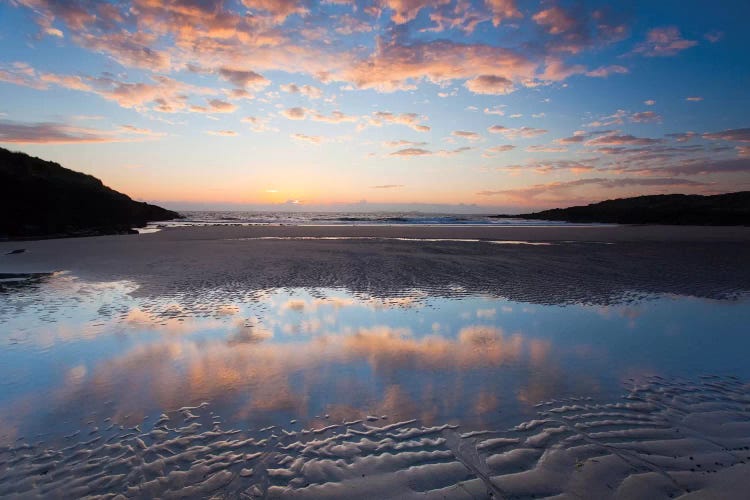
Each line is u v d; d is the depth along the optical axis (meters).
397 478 3.61
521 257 18.66
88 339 7.44
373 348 7.00
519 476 3.62
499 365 6.25
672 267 15.72
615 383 5.60
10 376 5.89
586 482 3.53
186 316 8.91
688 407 4.91
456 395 5.25
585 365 6.24
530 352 6.81
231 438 4.30
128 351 6.84
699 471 3.68
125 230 35.38
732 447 4.06
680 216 61.12
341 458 3.92
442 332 7.86
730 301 10.37
